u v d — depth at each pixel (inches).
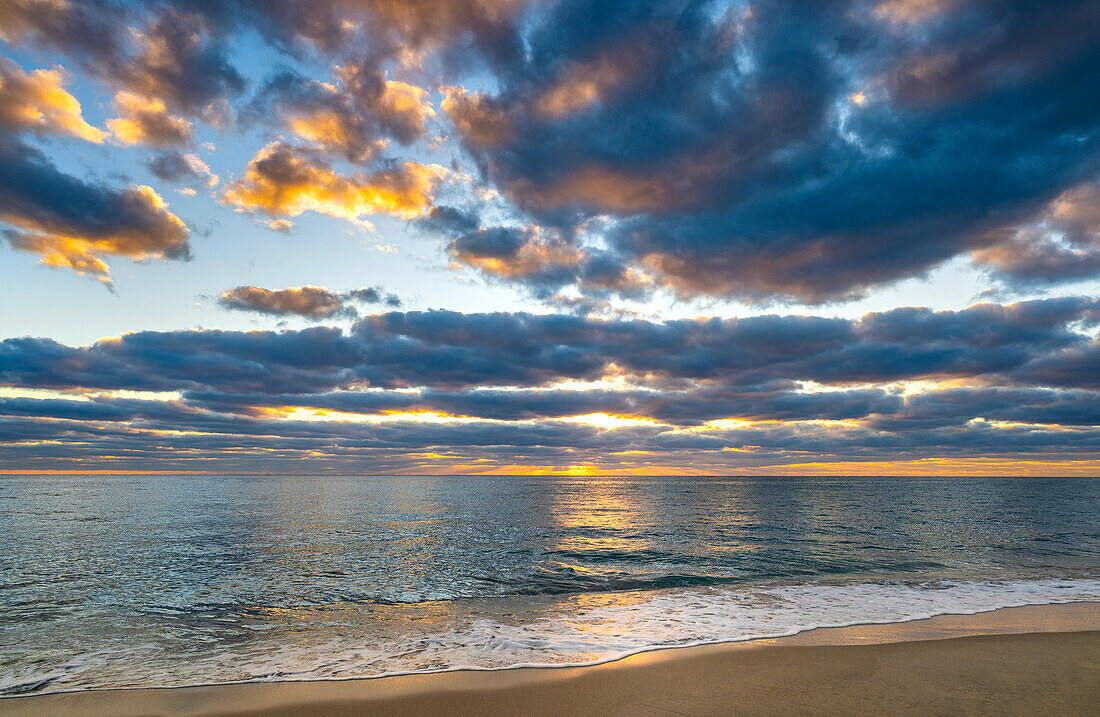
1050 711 240.4
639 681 280.1
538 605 495.8
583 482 5974.4
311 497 2479.1
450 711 243.8
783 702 251.6
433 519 1425.9
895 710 241.9
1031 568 699.4
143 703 258.4
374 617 450.9
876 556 807.7
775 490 3678.6
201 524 1248.2
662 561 766.5
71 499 2228.1
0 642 379.9
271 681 287.0
